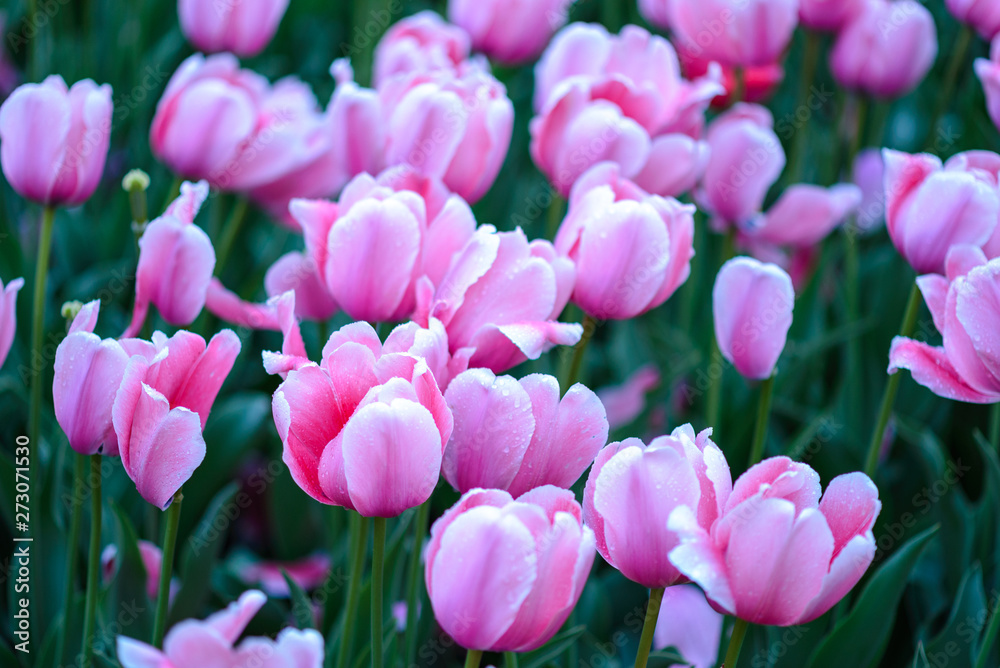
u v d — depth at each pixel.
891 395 1.39
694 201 1.71
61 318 1.61
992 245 1.35
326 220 1.32
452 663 1.47
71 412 1.25
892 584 1.38
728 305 1.34
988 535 1.50
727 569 1.17
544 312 1.26
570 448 1.21
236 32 1.70
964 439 1.64
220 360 1.24
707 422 1.56
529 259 1.26
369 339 1.22
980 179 1.36
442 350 1.23
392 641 1.36
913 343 1.32
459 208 1.30
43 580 1.44
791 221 1.63
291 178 1.58
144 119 1.87
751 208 1.57
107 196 1.86
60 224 1.70
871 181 1.79
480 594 1.16
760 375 1.36
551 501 1.18
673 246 1.33
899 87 1.73
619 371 1.70
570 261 1.29
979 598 1.42
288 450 1.20
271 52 2.18
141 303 1.32
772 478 1.20
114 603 1.40
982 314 1.27
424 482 1.20
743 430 1.57
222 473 1.53
